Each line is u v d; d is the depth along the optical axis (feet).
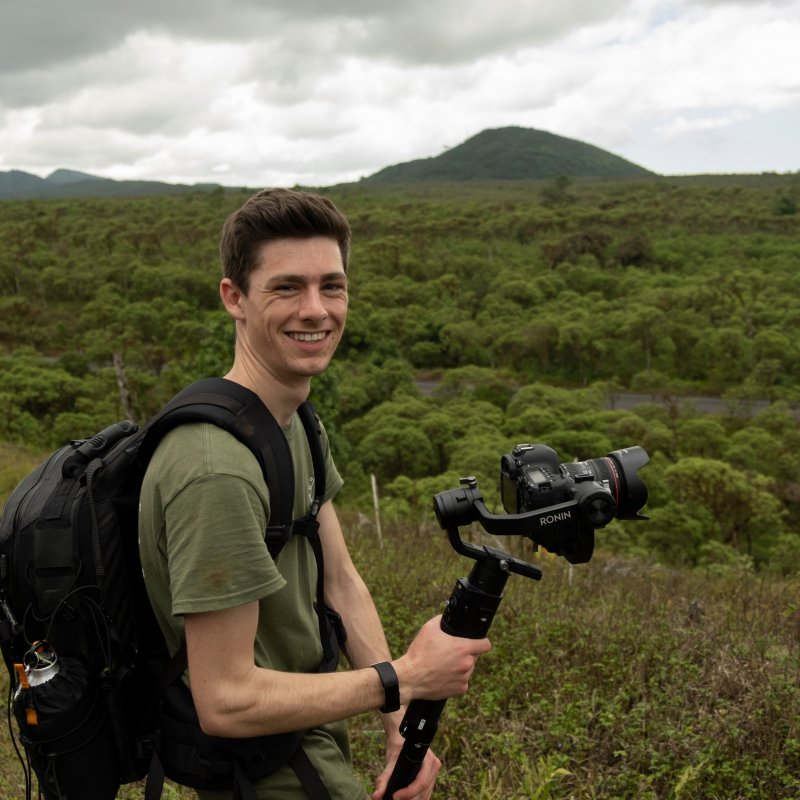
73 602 4.80
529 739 9.95
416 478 180.34
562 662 12.70
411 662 5.02
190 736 4.90
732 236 465.88
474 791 8.91
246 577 4.46
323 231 5.00
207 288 374.84
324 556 6.20
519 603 15.67
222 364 84.94
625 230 494.59
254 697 4.55
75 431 182.70
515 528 4.91
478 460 160.45
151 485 4.66
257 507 4.61
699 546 109.91
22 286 397.19
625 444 188.44
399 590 16.83
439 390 255.91
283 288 4.92
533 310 346.33
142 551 4.76
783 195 560.20
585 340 283.79
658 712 10.44
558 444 183.42
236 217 5.04
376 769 9.56
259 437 4.78
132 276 379.14
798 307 303.07
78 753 4.90
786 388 239.50
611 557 29.86
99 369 276.00
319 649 5.50
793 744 9.18
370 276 399.03
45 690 4.77
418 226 501.97
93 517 4.78
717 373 272.51
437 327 322.96
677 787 8.16
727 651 12.62
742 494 117.70
